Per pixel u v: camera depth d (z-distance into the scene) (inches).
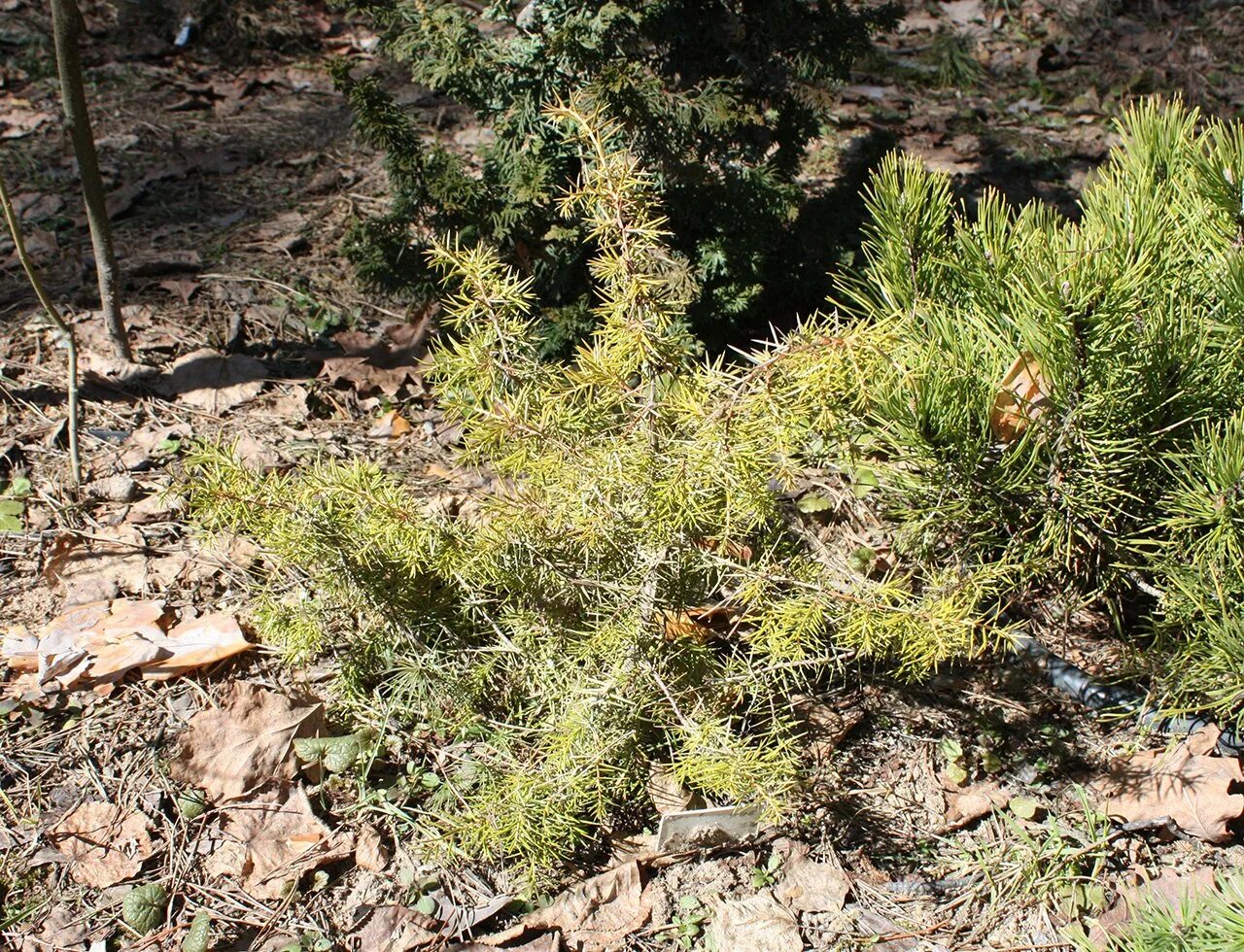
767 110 163.6
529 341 111.1
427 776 104.6
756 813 97.9
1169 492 103.7
